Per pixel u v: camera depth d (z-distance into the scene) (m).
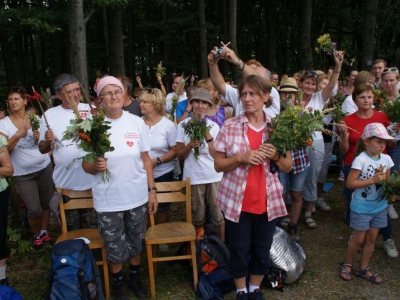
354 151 4.30
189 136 3.86
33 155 4.32
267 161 2.90
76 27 7.60
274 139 2.67
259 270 3.12
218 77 3.55
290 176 4.46
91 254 3.22
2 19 9.22
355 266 3.96
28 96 4.27
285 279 3.60
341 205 5.66
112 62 12.88
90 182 3.78
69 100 3.07
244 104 2.82
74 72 7.74
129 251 3.38
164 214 4.20
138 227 3.32
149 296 3.54
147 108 4.22
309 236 4.69
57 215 3.68
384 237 4.16
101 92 3.12
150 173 3.55
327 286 3.63
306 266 3.99
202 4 15.43
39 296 3.62
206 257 3.60
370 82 4.61
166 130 4.29
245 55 26.58
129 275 3.69
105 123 2.91
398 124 4.35
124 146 3.16
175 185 3.97
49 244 4.60
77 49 7.66
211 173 3.94
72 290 2.98
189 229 3.67
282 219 4.95
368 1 13.21
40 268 4.14
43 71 21.31
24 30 9.98
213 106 4.62
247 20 26.92
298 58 26.12
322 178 5.38
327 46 4.70
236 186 2.91
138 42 21.88
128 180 3.18
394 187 3.39
